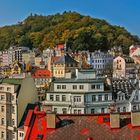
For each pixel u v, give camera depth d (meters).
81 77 134.62
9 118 124.75
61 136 68.06
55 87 132.00
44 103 131.25
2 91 126.81
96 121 70.25
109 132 68.25
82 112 127.38
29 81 127.94
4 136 126.31
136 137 67.06
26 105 125.44
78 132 68.62
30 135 72.19
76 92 128.50
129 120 69.88
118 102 136.12
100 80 131.62
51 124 69.25
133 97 141.12
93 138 67.56
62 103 129.75
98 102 129.62
